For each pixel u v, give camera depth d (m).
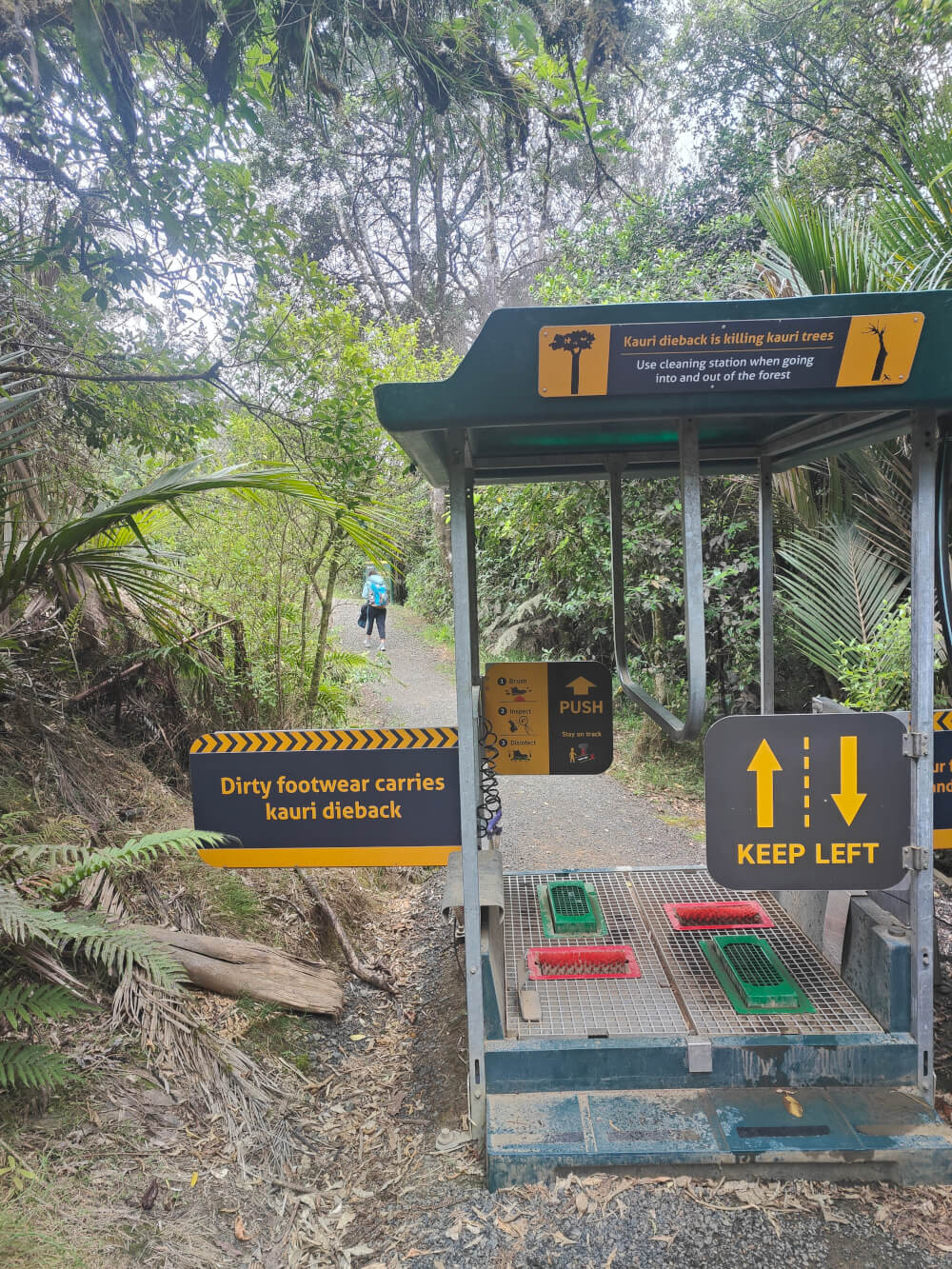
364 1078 3.03
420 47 3.68
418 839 2.92
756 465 3.83
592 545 7.02
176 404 4.53
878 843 2.50
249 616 5.97
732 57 9.40
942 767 2.83
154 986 2.85
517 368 2.21
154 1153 2.33
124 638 5.23
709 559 6.65
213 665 5.39
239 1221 2.20
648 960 3.10
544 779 7.27
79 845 3.41
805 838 2.50
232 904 3.73
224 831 2.93
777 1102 2.45
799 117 9.43
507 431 3.29
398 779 2.90
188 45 3.46
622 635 4.02
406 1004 3.61
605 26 4.03
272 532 5.82
